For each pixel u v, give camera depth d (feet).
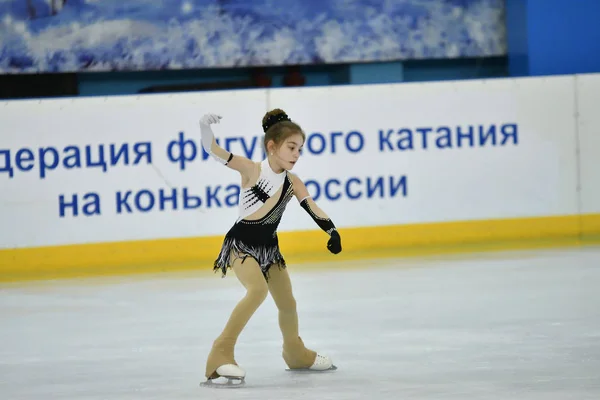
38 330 50.78
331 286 62.39
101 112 73.92
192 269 74.69
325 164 76.89
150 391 35.96
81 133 73.72
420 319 49.88
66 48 90.58
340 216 77.10
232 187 75.56
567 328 46.16
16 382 38.37
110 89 94.73
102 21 90.84
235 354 42.75
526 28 95.04
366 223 77.46
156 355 43.14
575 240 81.00
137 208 74.43
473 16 96.17
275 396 34.32
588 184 81.00
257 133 76.33
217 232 75.46
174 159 74.90
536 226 80.28
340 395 34.12
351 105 77.25
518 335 44.78
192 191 75.10
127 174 74.33
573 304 52.70
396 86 77.87
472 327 47.19
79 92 94.53
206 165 75.25
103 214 74.02
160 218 74.69
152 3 91.45
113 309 56.95
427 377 36.73
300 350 38.60
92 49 91.15
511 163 79.87
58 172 73.41
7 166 72.79
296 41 93.91
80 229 73.72
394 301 55.83
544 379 35.70
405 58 95.66
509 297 55.67
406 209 78.23
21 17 89.30
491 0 96.37
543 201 80.38
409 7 95.04
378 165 77.71
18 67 90.02
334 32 94.38
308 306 55.06
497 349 41.78
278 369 39.37
